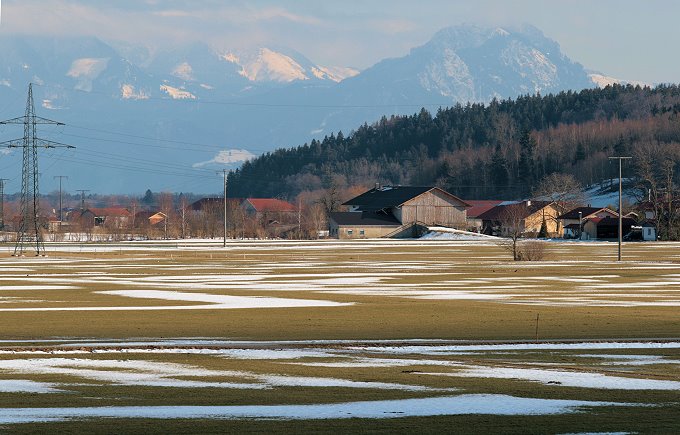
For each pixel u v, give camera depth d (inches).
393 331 3255.4
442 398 1985.7
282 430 1685.5
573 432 1679.4
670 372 2327.8
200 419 1774.1
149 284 5556.1
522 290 5172.2
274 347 2755.9
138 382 2166.6
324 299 4566.9
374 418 1787.6
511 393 2042.3
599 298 4662.9
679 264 7672.2
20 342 2893.7
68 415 1806.1
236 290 5118.1
